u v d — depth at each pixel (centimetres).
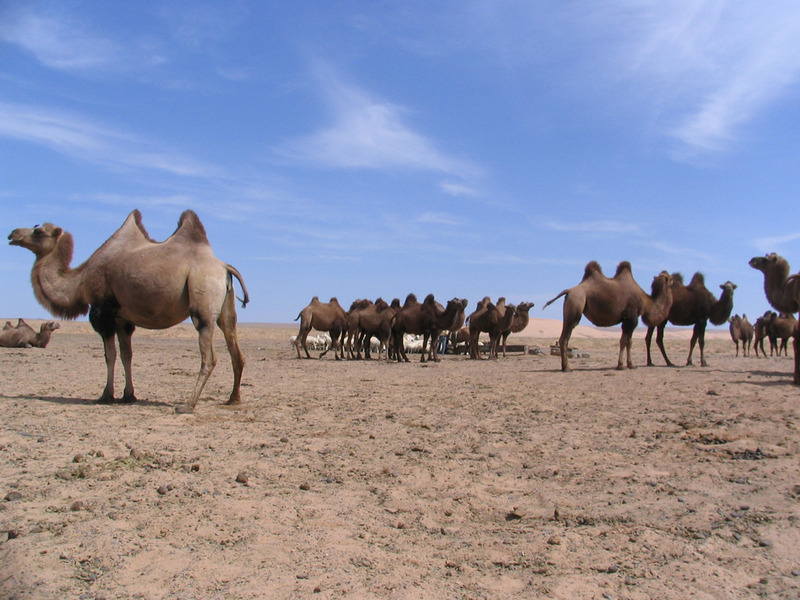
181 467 621
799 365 1267
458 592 376
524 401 1095
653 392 1170
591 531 481
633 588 381
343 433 817
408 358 2609
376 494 570
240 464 643
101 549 416
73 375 1446
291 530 470
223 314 999
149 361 1964
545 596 371
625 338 1758
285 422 880
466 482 609
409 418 933
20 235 1002
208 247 975
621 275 1738
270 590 370
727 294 1942
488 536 473
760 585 382
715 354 3142
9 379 1330
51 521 463
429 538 468
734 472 611
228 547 434
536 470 652
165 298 938
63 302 1010
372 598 364
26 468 594
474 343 2605
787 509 496
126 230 1021
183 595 361
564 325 1709
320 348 3189
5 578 373
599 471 643
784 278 1403
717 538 452
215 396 1126
